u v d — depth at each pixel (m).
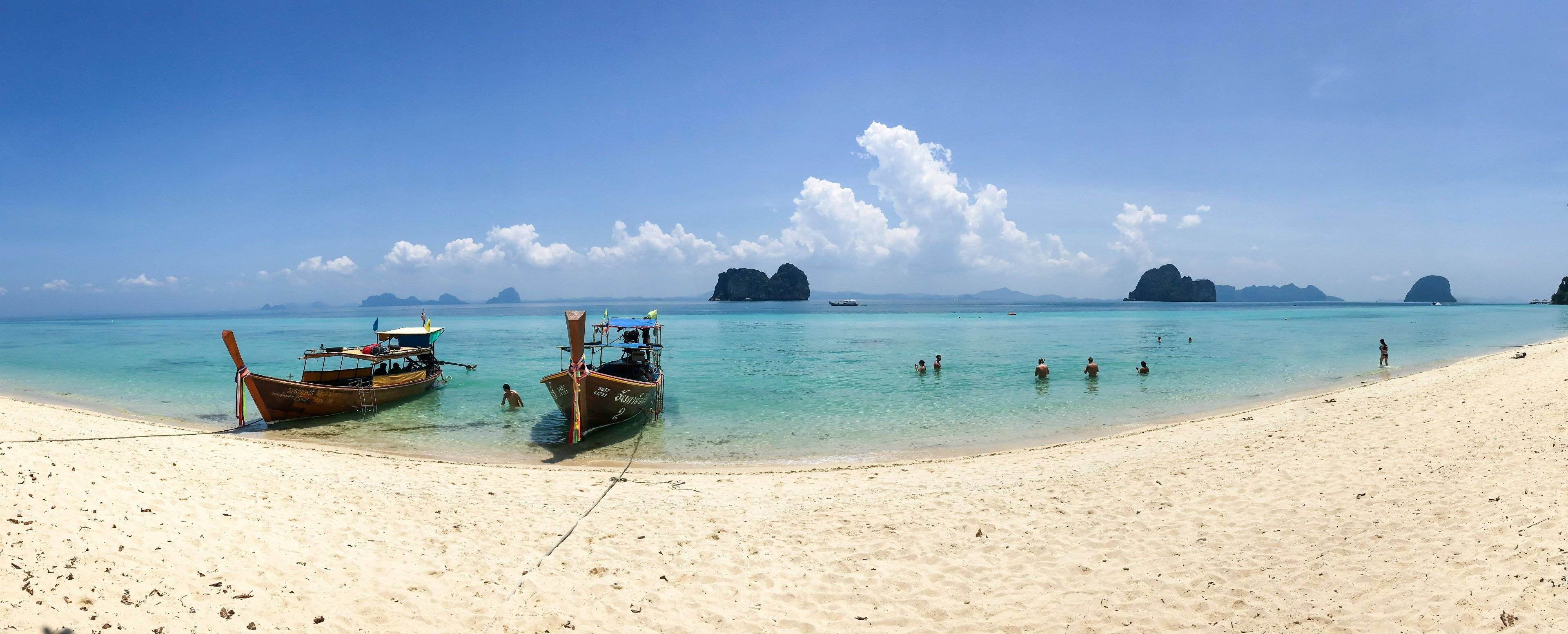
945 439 16.20
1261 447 11.98
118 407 21.33
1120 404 20.69
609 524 9.10
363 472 11.80
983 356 35.81
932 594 6.76
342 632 5.77
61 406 21.33
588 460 14.42
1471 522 7.05
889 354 37.50
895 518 9.19
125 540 6.95
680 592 6.90
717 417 19.06
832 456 14.66
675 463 13.99
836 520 9.20
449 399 22.45
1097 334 53.78
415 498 10.13
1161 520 8.39
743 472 12.88
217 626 5.59
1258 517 8.15
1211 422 16.41
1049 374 27.66
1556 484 7.73
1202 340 46.28
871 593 6.84
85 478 8.83
